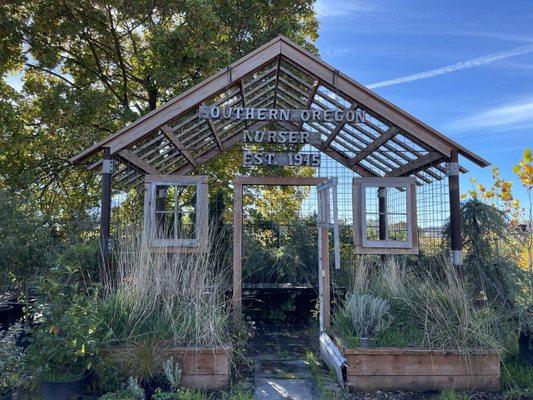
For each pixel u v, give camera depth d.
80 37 10.75
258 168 10.88
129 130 5.36
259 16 10.75
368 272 6.48
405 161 6.69
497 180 7.88
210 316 4.80
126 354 4.20
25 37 9.88
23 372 3.90
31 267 6.12
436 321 4.72
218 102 6.09
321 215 5.85
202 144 7.34
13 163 10.70
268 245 8.45
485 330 4.62
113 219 7.15
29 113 10.60
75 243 7.40
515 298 5.23
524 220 7.28
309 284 7.62
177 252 5.63
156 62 10.35
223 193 10.15
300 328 7.37
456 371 4.48
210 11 9.26
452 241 5.43
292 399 4.28
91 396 4.02
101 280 5.36
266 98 7.02
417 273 5.98
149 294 4.91
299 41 10.75
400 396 4.33
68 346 3.83
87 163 10.66
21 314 6.20
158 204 6.46
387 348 4.51
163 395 3.98
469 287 5.54
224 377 4.48
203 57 9.38
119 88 11.53
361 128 6.21
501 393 4.39
